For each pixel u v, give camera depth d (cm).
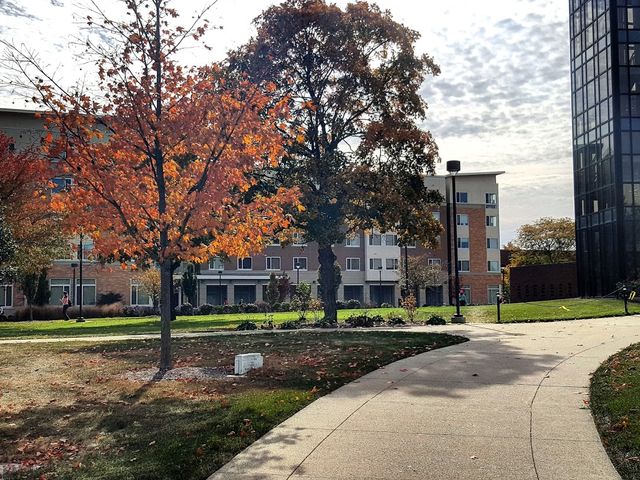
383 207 2348
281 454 602
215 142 1138
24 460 632
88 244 5306
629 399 755
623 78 3447
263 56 2334
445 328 1967
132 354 1445
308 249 6612
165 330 1184
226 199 1184
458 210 7162
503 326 1984
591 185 3759
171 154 1200
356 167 2350
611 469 538
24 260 3319
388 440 635
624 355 1123
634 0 3481
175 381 1032
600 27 3612
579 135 3925
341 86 2498
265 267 6412
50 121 1102
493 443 616
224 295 6222
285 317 3194
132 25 1125
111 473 573
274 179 2364
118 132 1144
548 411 739
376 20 2459
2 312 4769
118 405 858
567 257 7606
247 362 1116
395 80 2562
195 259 1226
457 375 990
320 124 2547
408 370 1051
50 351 1559
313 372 1060
